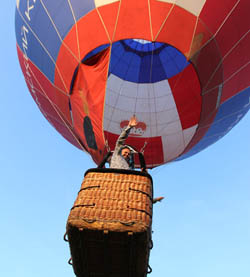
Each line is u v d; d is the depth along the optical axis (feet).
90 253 17.47
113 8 37.68
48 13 40.42
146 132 52.49
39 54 43.19
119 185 17.16
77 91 39.99
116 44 55.72
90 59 39.50
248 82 45.09
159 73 54.13
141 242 16.31
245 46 41.11
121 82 56.75
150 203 17.19
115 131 53.83
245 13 39.34
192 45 37.99
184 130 50.44
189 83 49.39
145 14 37.37
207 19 38.04
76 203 16.79
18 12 44.70
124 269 18.17
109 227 16.02
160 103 53.52
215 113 45.88
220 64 40.63
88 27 38.37
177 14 37.42
